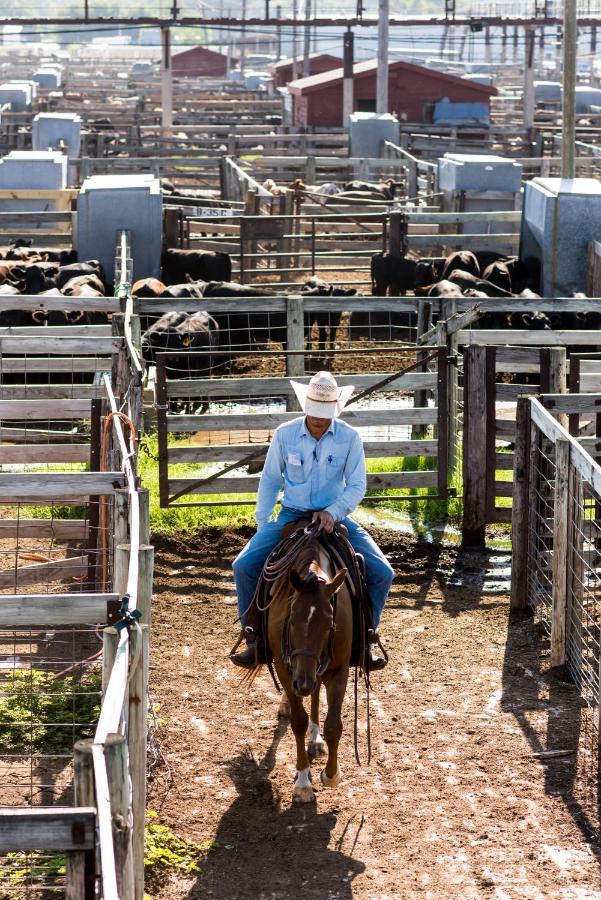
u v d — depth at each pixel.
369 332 23.39
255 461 13.91
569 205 24.73
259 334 21.97
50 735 9.12
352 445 8.37
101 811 4.70
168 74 54.31
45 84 77.19
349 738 9.36
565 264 25.11
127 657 6.13
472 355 13.31
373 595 8.70
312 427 8.22
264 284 26.72
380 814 8.28
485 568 13.24
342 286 26.14
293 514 8.58
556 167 43.09
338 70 64.19
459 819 8.21
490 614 11.98
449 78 57.78
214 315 21.47
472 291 22.11
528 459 11.72
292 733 9.51
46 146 43.88
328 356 21.91
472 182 32.12
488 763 8.97
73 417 12.59
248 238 26.75
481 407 13.42
